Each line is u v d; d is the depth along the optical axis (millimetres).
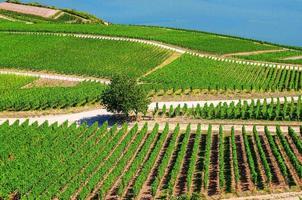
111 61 132875
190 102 97812
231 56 146500
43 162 63500
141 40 159125
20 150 68438
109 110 85938
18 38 156375
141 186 59344
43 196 54125
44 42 152750
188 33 182625
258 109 86312
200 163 67375
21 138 72125
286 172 60500
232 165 66500
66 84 112750
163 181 61812
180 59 132750
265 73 122000
